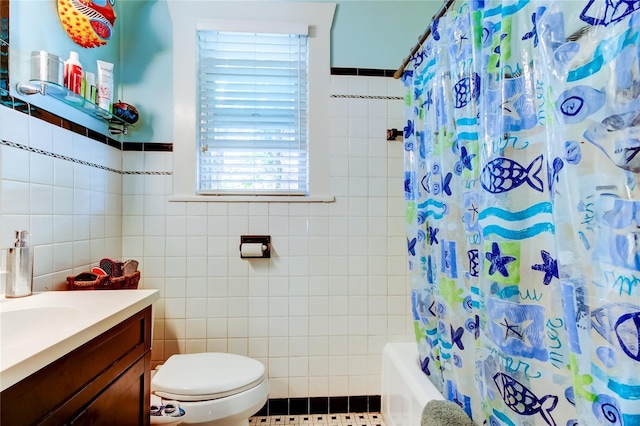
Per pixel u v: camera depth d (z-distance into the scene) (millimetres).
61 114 1158
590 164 646
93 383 701
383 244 1661
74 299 903
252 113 1649
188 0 1568
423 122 1382
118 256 1524
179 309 1574
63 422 610
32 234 1033
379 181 1664
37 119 1048
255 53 1643
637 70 590
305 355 1619
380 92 1671
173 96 1581
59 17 1140
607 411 606
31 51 1024
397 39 1681
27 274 927
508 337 842
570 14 683
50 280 1107
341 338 1636
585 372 646
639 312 579
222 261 1592
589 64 650
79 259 1258
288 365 1612
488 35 906
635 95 592
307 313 1623
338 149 1646
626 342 590
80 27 1181
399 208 1673
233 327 1594
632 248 591
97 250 1370
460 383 1078
